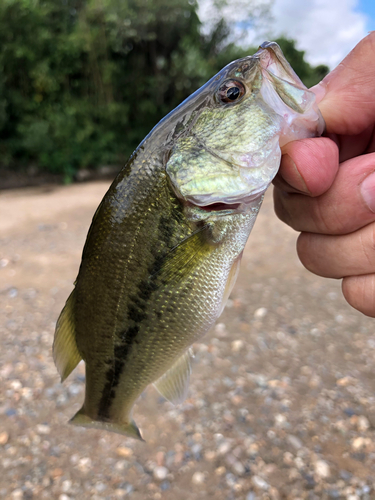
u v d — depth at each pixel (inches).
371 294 5.4
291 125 5.2
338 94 5.8
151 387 13.0
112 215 5.6
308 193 5.1
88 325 6.0
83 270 5.9
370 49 5.6
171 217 5.5
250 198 5.5
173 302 5.7
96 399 6.5
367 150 6.3
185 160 5.5
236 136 5.4
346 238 5.3
